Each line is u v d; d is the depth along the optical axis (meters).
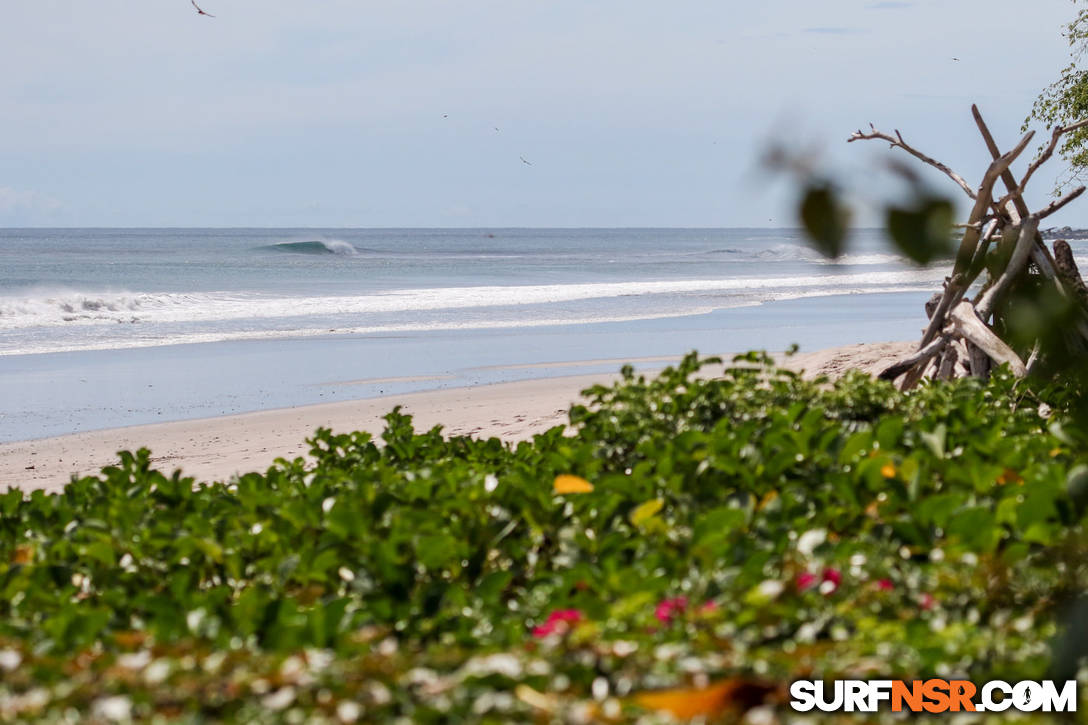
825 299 139.00
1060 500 12.82
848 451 17.00
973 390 23.92
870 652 10.49
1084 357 6.00
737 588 12.10
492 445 25.17
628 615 11.38
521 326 101.56
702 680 9.88
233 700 9.62
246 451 45.34
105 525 17.00
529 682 9.80
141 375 70.44
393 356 79.12
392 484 19.00
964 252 4.30
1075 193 25.27
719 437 18.19
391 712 9.41
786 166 3.82
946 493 15.92
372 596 12.96
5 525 18.72
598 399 23.66
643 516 14.79
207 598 12.91
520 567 14.92
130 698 9.55
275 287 169.00
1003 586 11.88
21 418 55.50
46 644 11.34
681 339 89.31
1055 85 65.69
